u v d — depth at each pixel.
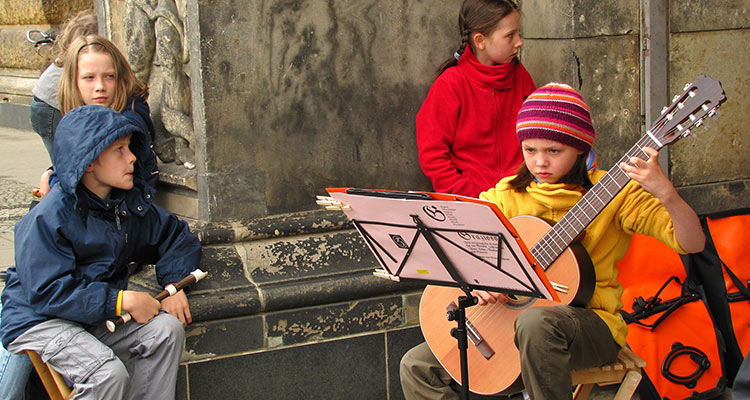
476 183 3.45
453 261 2.37
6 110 10.42
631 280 3.53
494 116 3.47
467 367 2.56
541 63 3.74
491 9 3.35
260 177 3.37
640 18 3.67
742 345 3.44
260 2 3.27
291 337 3.24
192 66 3.29
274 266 3.28
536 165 2.62
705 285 3.50
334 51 3.42
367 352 3.37
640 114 3.74
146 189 2.94
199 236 3.25
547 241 2.57
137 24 3.63
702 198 3.92
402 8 3.52
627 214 2.58
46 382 2.76
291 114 3.38
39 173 7.08
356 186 3.54
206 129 3.26
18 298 2.73
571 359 2.55
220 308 3.10
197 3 3.18
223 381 3.17
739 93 3.92
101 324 2.79
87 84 3.24
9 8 10.39
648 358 3.38
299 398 3.29
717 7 3.80
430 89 3.50
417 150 3.63
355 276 3.31
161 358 2.77
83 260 2.78
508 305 2.71
